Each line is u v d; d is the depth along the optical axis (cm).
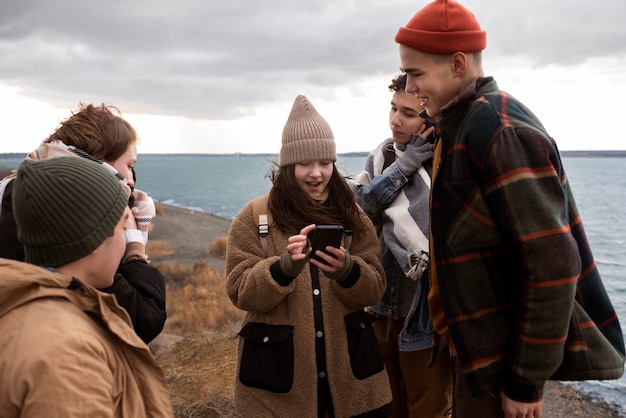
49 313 124
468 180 168
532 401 167
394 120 262
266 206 240
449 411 282
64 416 112
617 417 710
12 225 167
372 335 234
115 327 134
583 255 176
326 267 215
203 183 16412
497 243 170
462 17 177
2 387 115
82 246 135
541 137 160
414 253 242
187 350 716
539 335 159
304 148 225
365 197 263
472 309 176
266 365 221
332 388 223
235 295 227
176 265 2783
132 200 199
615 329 180
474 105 172
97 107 200
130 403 137
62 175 133
